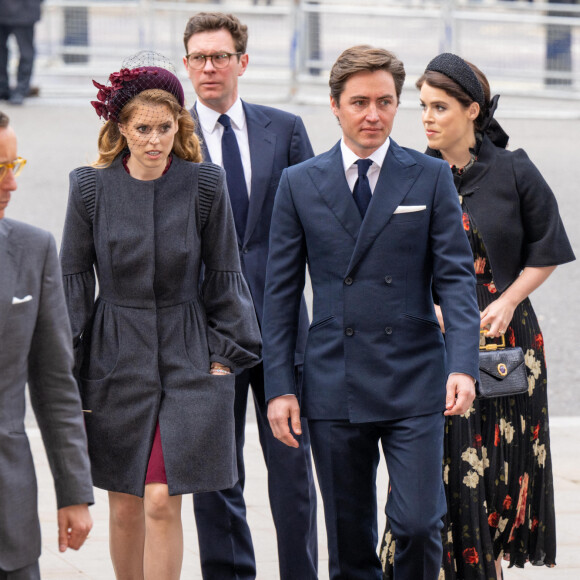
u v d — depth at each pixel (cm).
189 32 1429
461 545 1296
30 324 930
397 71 1177
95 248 1202
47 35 4909
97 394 1197
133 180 1197
